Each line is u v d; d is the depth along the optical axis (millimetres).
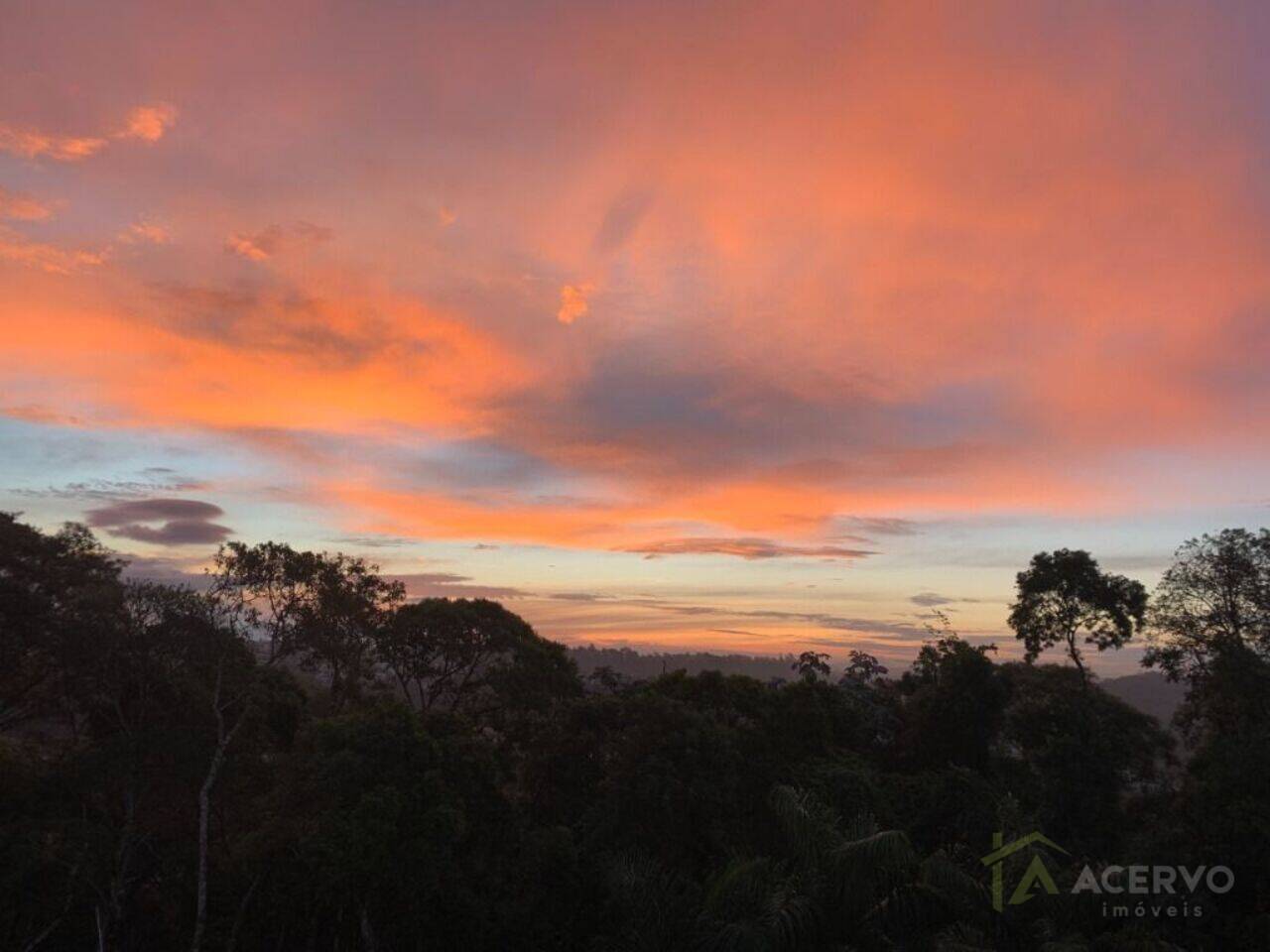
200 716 18156
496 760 20516
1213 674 26016
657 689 25969
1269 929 15953
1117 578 29562
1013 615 31359
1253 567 26859
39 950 16203
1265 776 19516
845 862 13062
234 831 18359
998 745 28500
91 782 16703
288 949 17656
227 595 18672
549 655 29453
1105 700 26625
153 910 17859
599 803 20141
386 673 28562
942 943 12852
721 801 19016
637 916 14008
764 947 12375
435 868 15695
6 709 17375
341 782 16141
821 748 24328
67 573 17328
